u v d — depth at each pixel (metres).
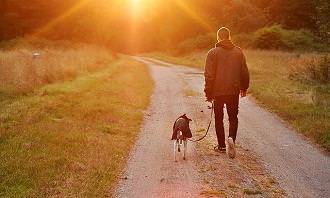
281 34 49.03
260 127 11.02
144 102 14.49
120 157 8.12
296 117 11.84
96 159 7.75
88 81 18.09
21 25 49.28
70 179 6.70
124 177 7.08
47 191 6.20
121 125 10.80
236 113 8.12
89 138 9.11
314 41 47.84
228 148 8.09
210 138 9.77
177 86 19.59
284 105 13.46
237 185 6.70
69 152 8.05
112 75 22.11
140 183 6.80
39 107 11.79
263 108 13.84
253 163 7.86
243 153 8.53
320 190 6.54
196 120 11.86
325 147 8.98
